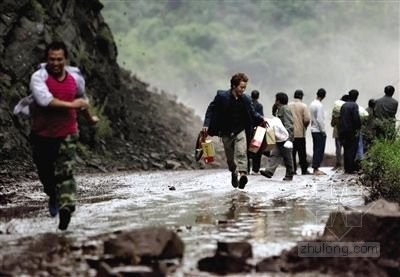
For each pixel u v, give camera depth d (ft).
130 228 44.68
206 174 101.91
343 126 100.12
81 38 133.28
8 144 95.91
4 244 39.04
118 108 136.05
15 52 106.22
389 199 61.11
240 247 34.60
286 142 87.40
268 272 32.94
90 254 36.24
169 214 51.67
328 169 122.42
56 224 46.26
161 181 86.33
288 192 69.46
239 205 57.62
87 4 137.39
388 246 36.40
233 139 70.44
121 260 34.37
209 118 70.59
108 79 137.18
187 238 40.91
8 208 55.72
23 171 92.38
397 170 62.28
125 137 134.72
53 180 45.60
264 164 150.41
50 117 43.52
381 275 32.81
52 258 35.32
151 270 31.01
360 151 100.89
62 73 43.88
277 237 41.04
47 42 111.45
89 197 64.69
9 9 107.04
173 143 148.15
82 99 43.32
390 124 79.71
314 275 32.50
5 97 100.89
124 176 96.27
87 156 113.70
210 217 49.93
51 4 120.26
